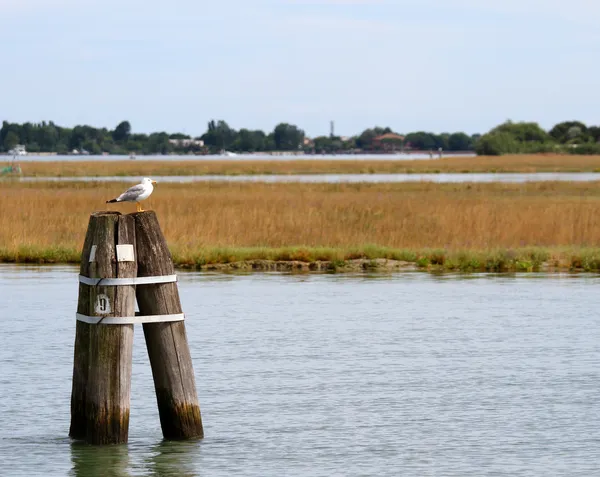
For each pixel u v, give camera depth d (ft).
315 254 187.21
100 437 72.43
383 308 135.13
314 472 70.64
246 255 186.19
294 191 380.17
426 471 70.64
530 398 88.84
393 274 173.37
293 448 75.77
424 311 132.77
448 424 81.51
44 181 477.77
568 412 84.48
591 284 158.71
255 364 101.60
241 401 88.07
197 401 76.18
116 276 70.38
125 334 71.31
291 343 111.75
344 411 85.05
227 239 204.33
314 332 118.01
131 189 88.12
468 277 168.76
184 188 399.85
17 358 102.89
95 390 72.13
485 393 90.38
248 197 299.99
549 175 630.74
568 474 69.82
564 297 144.66
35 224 217.36
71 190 371.15
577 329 119.85
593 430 79.66
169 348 73.61
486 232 211.82
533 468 71.10
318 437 78.28
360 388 92.32
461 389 91.86
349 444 76.64
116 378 71.87
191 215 225.97
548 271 177.78
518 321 125.39
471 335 116.26
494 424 81.41
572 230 212.23
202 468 71.31
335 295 147.33
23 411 84.43
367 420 82.64
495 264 180.75
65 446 74.84
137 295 72.64
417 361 103.09
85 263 71.05
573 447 75.66
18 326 120.06
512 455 73.92
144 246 71.26
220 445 76.13
